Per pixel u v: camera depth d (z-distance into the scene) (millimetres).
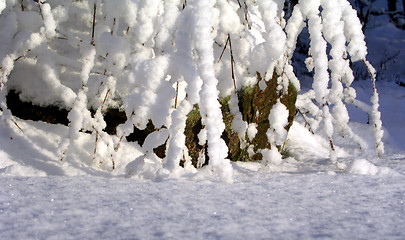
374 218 1481
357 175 2262
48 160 2318
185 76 1972
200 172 2139
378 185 2006
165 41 1995
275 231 1323
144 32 2061
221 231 1306
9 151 2293
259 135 3098
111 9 2193
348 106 6164
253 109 2992
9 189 1662
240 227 1345
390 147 4066
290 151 3490
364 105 4809
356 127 4426
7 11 2502
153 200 1602
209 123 1900
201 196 1689
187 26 1967
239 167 2721
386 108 6430
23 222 1328
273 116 2439
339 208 1598
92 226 1316
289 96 3281
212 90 1902
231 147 2955
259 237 1269
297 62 9719
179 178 2018
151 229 1301
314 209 1572
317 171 2572
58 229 1287
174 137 2047
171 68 1985
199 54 1915
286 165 2918
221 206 1561
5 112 2447
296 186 1943
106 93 2580
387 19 13539
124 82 2654
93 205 1515
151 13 2070
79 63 2766
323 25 2430
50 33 2438
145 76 1967
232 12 2543
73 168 2295
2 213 1392
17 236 1227
